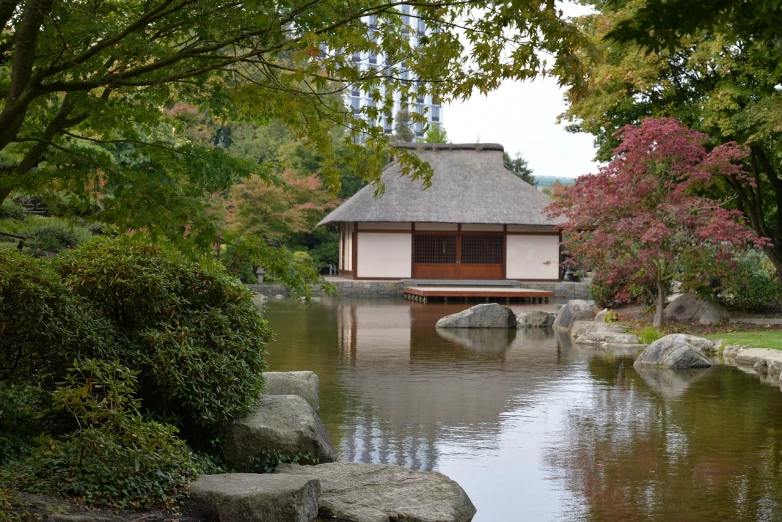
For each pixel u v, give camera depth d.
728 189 19.47
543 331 18.19
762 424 8.01
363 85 4.52
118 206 4.40
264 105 4.58
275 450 5.74
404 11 4.50
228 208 36.59
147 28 4.69
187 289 6.12
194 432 5.77
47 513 3.97
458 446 7.05
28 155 4.73
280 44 4.08
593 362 12.77
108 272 5.73
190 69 4.64
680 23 2.71
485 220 33.50
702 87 17.70
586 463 6.53
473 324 18.95
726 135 16.38
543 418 8.27
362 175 5.02
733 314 18.53
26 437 5.20
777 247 18.97
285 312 22.97
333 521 4.77
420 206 33.94
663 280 16.47
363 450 6.87
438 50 4.23
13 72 4.11
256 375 6.20
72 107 4.84
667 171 16.31
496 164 36.56
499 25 4.00
